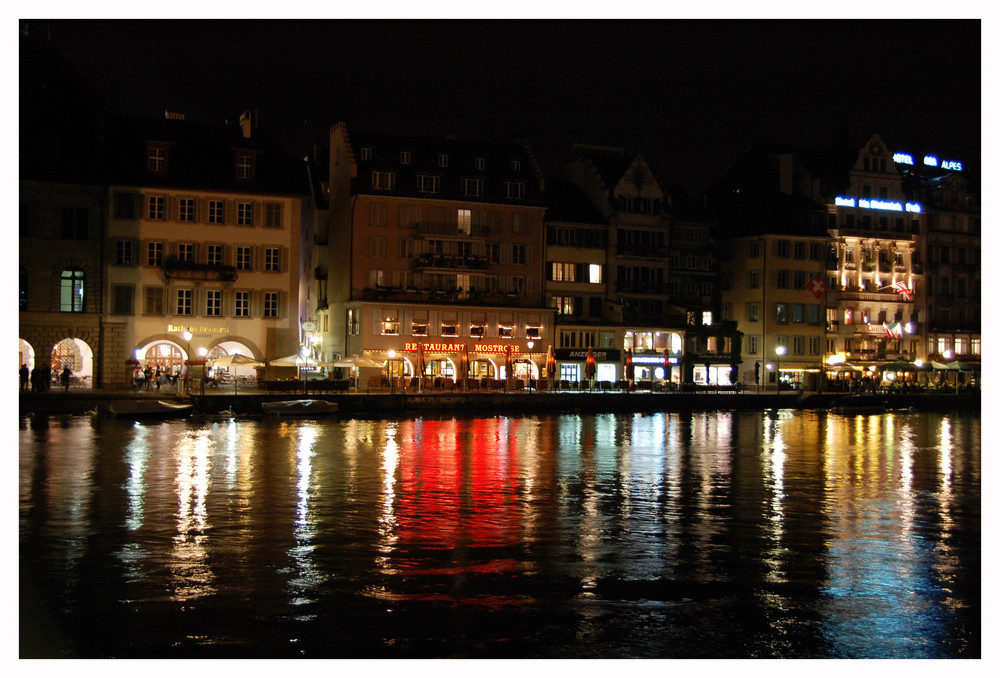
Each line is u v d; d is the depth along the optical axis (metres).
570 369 90.44
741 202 106.62
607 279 94.31
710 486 38.06
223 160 76.25
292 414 63.16
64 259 70.81
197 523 29.14
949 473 42.84
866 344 105.69
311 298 95.56
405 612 20.98
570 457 46.03
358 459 43.56
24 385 62.75
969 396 89.94
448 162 87.94
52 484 35.31
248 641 19.17
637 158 96.38
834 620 20.91
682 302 98.00
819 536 28.78
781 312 100.62
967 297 113.50
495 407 71.75
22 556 24.95
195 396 62.09
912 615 21.25
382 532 28.41
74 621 20.12
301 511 31.25
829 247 104.25
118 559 24.80
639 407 76.94
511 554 25.98
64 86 72.88
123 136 74.56
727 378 99.38
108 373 71.75
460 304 85.81
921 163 116.06
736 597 22.36
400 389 77.44
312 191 95.50
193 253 74.31
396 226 84.75
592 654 18.78
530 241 89.62
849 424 70.06
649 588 22.94
